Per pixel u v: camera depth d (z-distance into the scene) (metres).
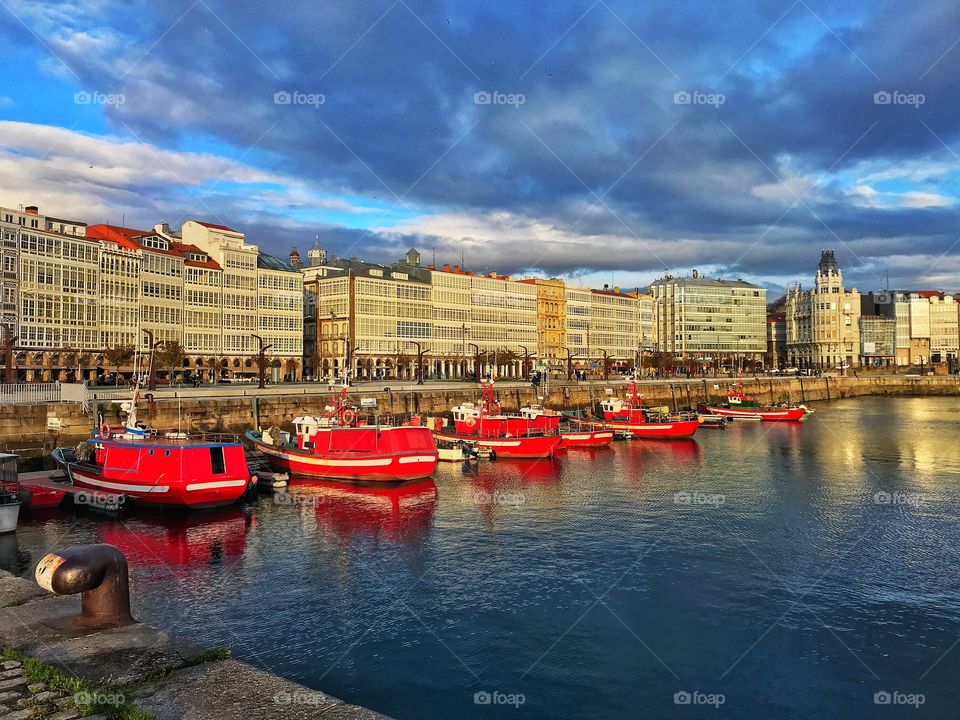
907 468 59.97
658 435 82.50
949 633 24.53
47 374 85.62
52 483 42.72
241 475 41.00
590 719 18.92
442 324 145.75
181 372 104.12
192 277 106.50
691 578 29.81
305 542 34.38
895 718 19.23
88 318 91.00
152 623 24.19
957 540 35.81
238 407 67.06
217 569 30.06
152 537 34.81
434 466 50.94
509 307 161.62
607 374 143.75
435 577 29.55
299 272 129.25
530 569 30.80
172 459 39.03
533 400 106.12
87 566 14.61
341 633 23.80
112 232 99.44
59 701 11.43
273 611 25.53
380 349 133.25
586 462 63.31
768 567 31.34
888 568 31.28
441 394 92.75
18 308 82.38
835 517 40.81
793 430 95.25
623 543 35.00
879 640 24.00
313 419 54.25
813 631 24.59
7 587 17.58
